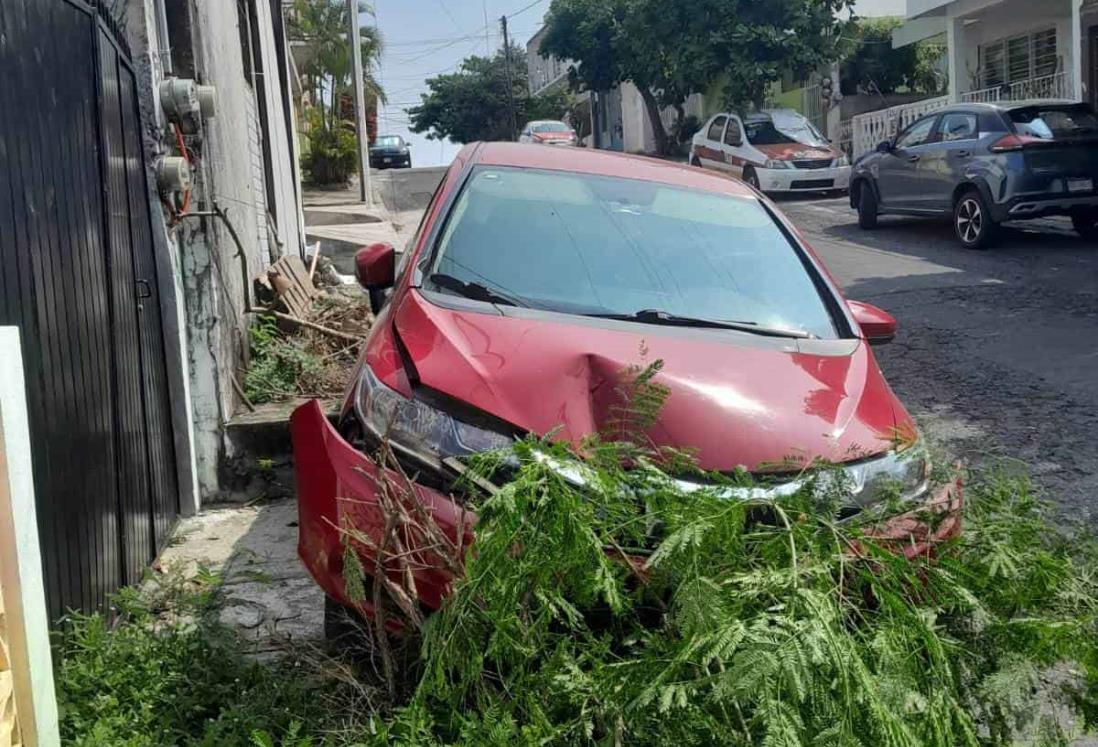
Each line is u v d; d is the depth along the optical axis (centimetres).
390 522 302
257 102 1088
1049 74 2377
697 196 503
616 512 281
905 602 270
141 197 532
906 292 1150
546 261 438
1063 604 289
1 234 336
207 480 595
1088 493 573
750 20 2881
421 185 2914
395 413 318
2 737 212
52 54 399
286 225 1231
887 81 3269
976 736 262
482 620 271
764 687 223
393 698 310
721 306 434
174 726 314
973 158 1394
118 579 432
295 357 711
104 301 443
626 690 246
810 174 2080
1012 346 898
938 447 396
